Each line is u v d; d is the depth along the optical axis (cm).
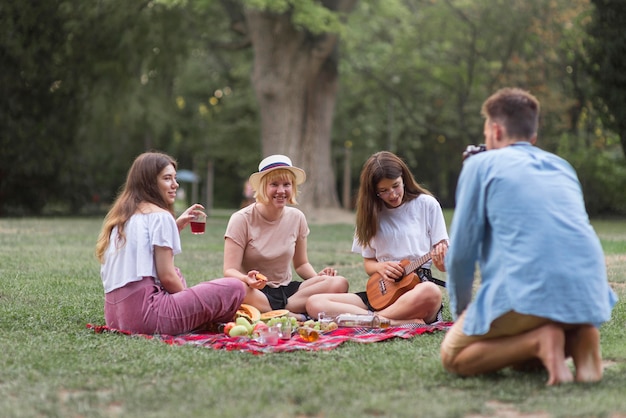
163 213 581
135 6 2742
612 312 679
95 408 379
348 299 643
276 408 375
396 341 554
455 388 422
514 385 421
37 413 377
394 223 648
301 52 2642
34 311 666
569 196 426
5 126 2669
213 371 454
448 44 3331
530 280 409
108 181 3503
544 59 2961
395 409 372
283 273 667
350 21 3152
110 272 582
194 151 4112
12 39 2591
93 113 2998
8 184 2814
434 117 4203
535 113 453
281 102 2656
